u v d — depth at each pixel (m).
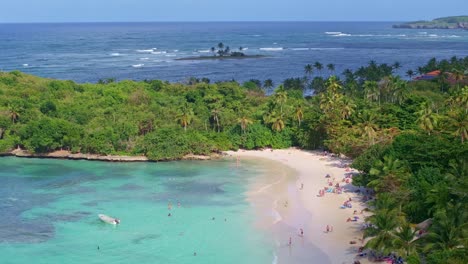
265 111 157.38
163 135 140.50
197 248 83.81
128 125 144.00
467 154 96.62
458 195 77.31
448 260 60.44
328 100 152.25
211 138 146.00
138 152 140.12
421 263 70.69
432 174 91.12
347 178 120.50
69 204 105.12
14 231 90.94
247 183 118.62
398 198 86.50
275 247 84.06
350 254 80.56
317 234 88.88
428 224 78.94
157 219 96.62
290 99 174.38
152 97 176.12
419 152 100.56
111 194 111.44
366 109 147.25
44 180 121.94
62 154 141.88
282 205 103.56
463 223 67.88
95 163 137.12
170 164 136.00
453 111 135.62
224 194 111.00
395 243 70.69
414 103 154.00
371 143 124.56
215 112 153.12
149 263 78.50
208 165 134.50
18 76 196.38
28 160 139.75
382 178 96.31
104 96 175.25
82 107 160.62
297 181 119.44
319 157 140.38
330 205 102.81
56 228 92.44
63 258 80.38
